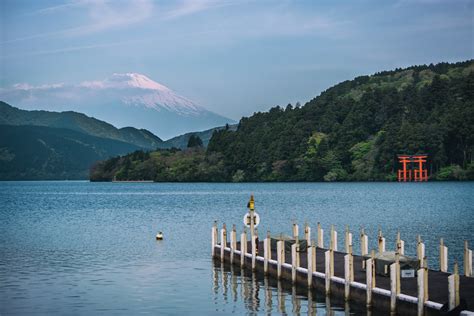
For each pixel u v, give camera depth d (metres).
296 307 40.88
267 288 46.28
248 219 53.41
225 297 44.62
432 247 66.44
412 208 126.38
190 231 88.19
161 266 57.50
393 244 69.19
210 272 53.88
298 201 156.12
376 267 41.81
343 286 40.03
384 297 36.03
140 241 76.50
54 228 96.38
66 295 45.97
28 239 80.94
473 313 30.22
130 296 45.50
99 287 48.62
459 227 88.19
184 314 40.59
